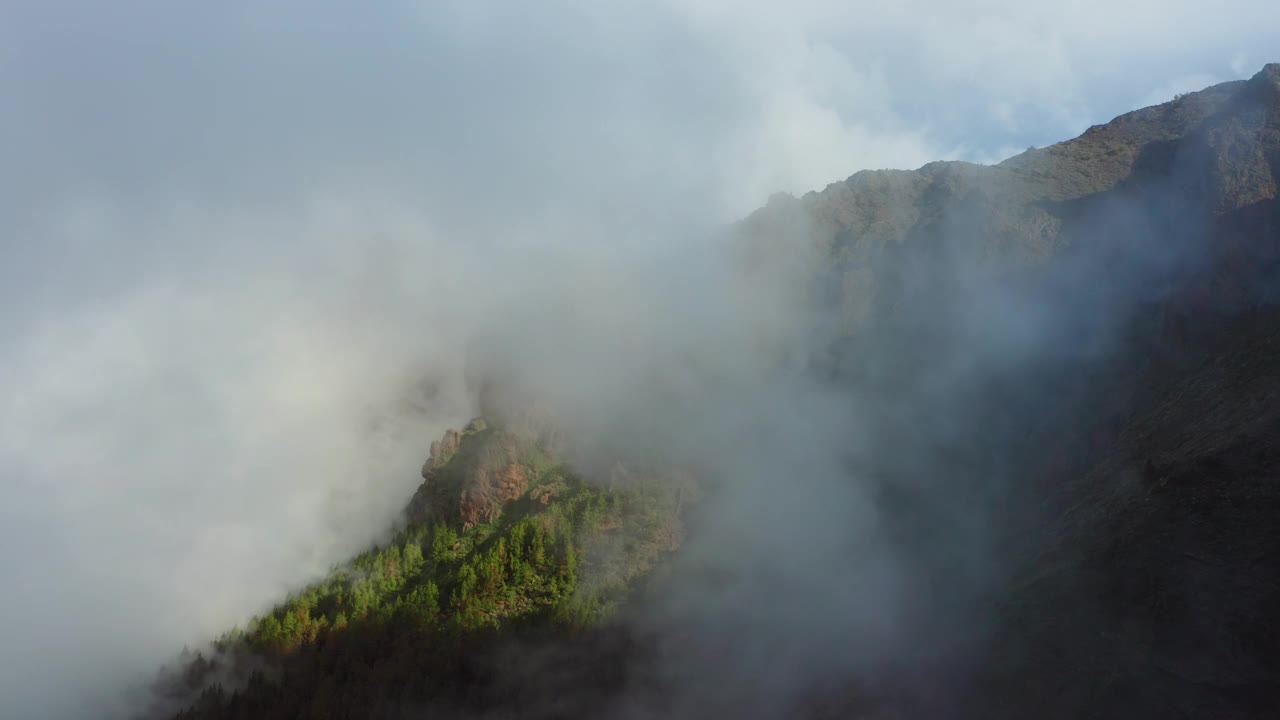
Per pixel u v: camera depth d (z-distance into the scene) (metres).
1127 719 59.84
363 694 111.00
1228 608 58.75
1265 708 53.25
